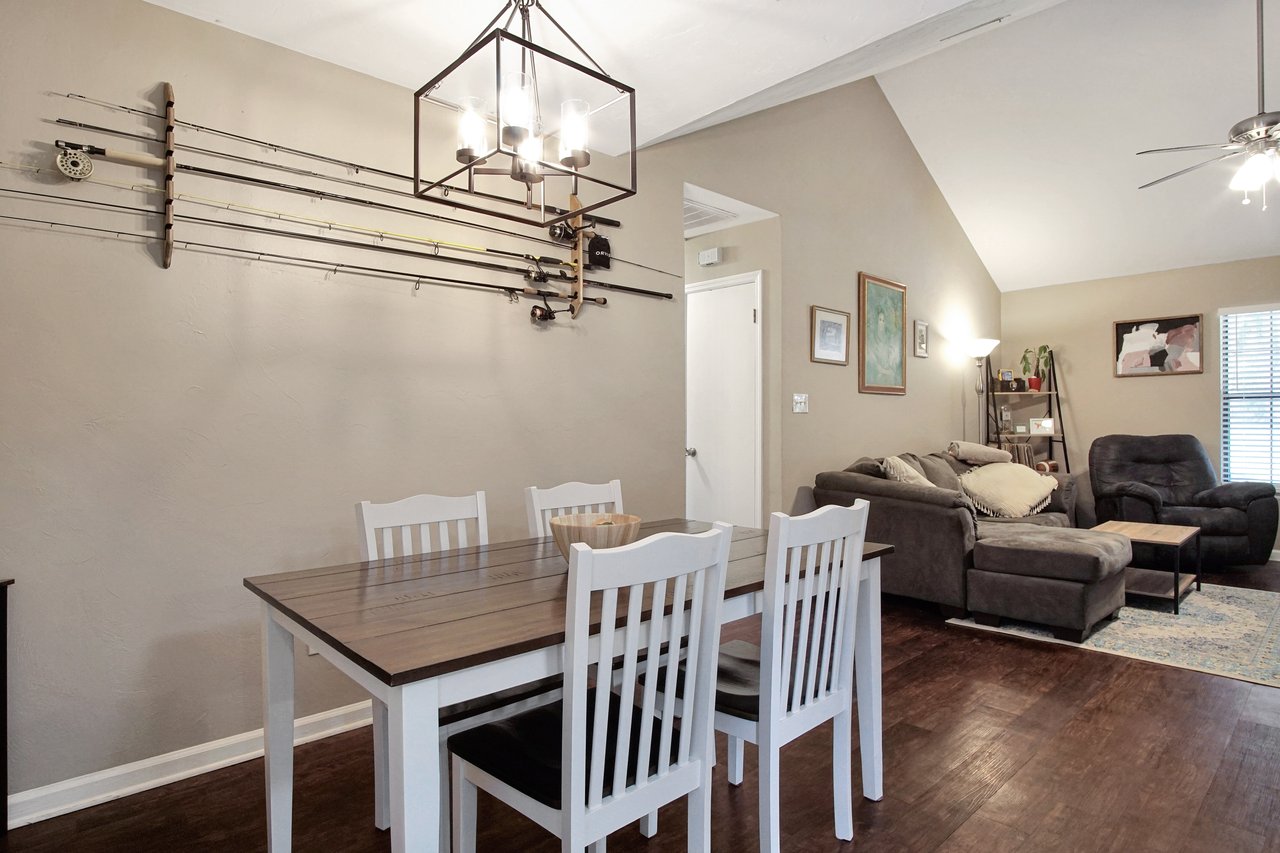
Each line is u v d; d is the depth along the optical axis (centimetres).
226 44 225
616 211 335
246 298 228
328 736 247
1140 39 409
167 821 192
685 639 186
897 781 213
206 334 221
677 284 364
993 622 371
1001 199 571
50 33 195
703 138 379
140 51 209
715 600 143
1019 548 358
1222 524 476
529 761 138
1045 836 184
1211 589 443
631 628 129
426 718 114
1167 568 500
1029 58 446
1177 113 444
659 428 354
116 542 206
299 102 239
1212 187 495
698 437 480
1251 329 542
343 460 249
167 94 210
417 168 174
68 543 198
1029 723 253
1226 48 396
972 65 468
